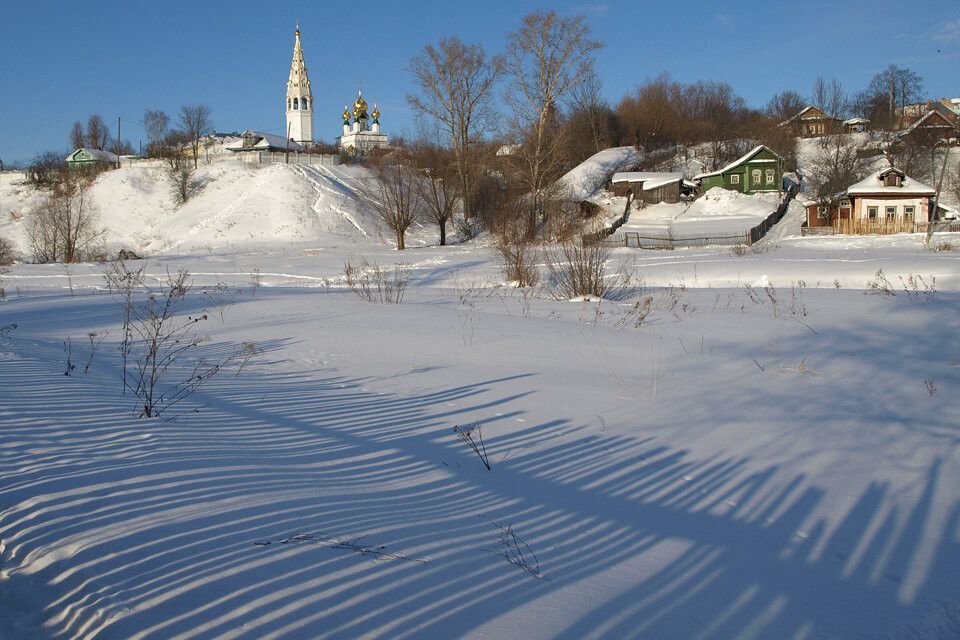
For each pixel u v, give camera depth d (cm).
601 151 7650
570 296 1850
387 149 7462
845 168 5631
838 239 3953
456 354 1016
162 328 1281
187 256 4794
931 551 389
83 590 308
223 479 457
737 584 347
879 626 310
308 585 321
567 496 471
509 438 604
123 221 6438
